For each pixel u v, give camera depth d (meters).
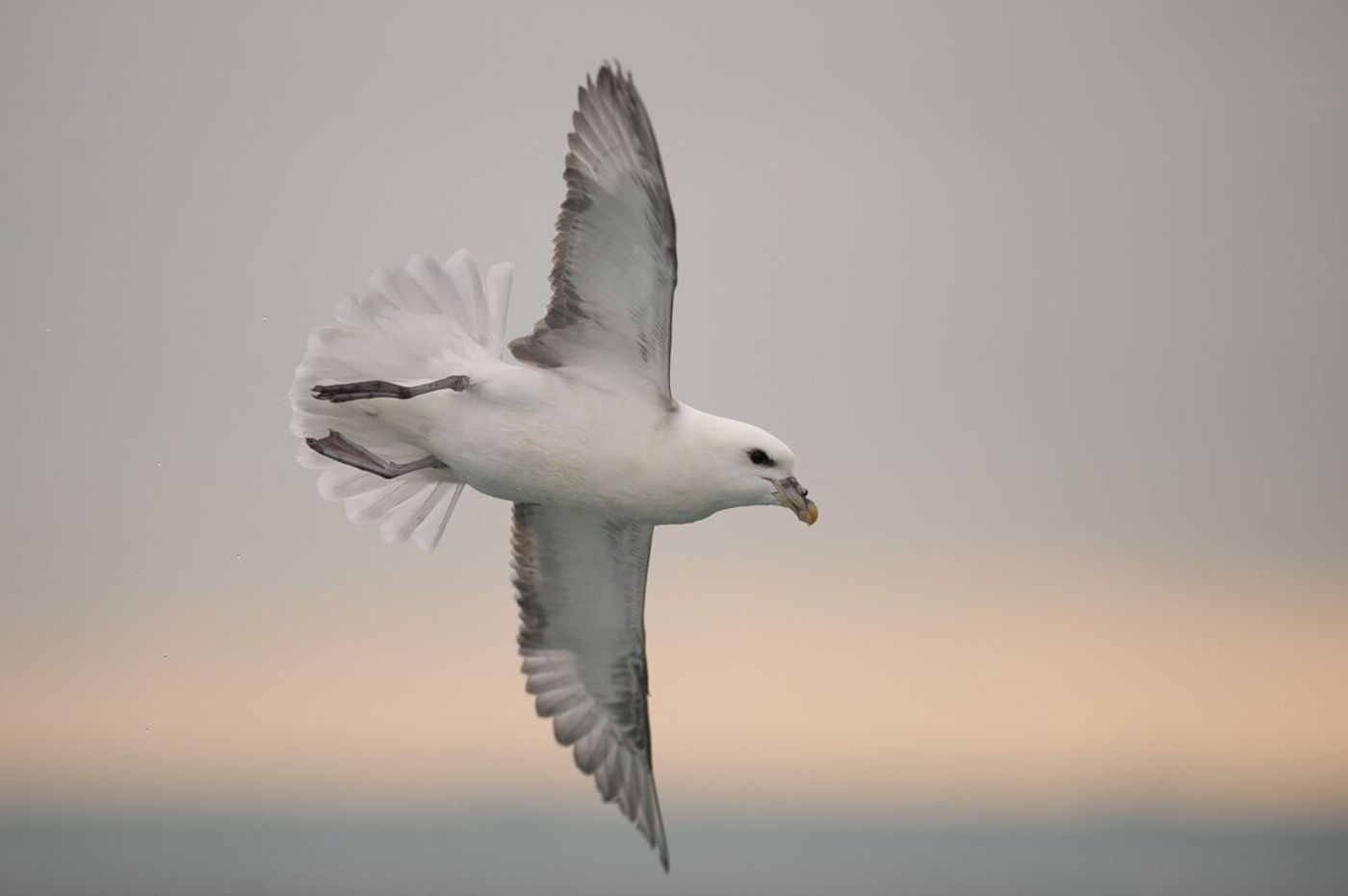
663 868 15.65
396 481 14.77
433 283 13.69
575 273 13.06
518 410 13.34
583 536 14.93
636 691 15.73
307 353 13.72
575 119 12.60
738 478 13.56
